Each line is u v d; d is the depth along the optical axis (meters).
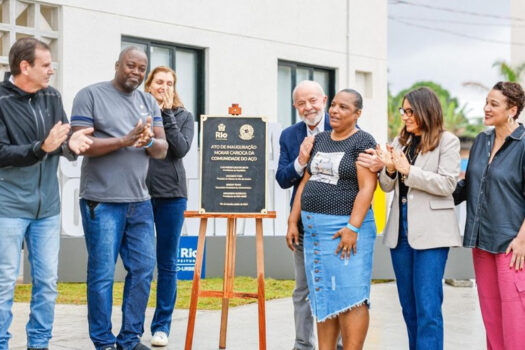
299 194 4.97
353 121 4.49
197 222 8.68
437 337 4.39
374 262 8.97
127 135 4.64
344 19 13.29
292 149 5.20
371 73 13.88
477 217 4.48
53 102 4.68
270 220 8.91
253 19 11.78
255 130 5.08
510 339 4.36
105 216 4.82
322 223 4.44
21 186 4.47
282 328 6.31
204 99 11.22
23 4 9.21
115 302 7.33
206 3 11.12
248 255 8.82
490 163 4.45
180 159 5.51
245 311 7.02
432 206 4.41
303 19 12.55
